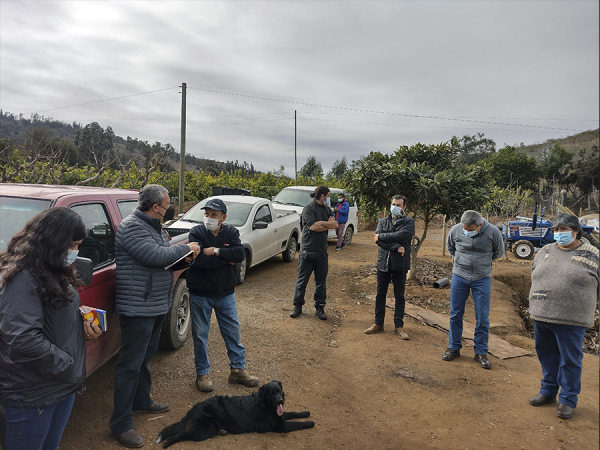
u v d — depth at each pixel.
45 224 2.05
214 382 4.20
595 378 4.59
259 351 5.06
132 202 4.24
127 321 3.03
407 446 3.27
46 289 1.99
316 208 6.19
